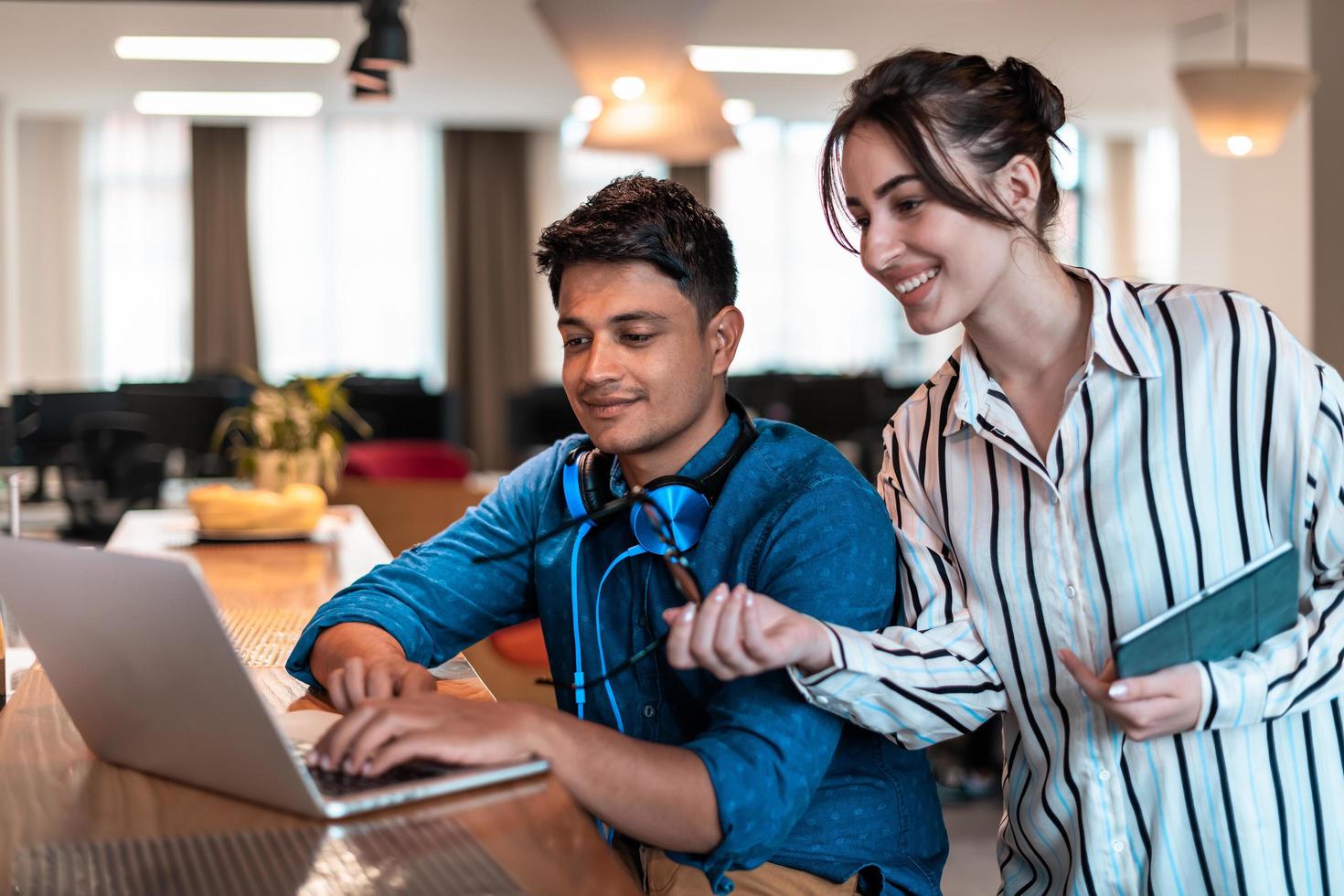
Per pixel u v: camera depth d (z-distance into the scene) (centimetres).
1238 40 727
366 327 1094
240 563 244
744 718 117
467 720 108
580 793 108
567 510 149
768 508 133
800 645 113
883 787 137
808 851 132
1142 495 129
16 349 1003
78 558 97
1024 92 126
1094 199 1142
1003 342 133
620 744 110
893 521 146
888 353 1152
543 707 113
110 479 663
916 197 120
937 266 122
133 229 1055
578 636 142
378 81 498
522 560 156
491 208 1102
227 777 102
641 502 121
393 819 97
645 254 129
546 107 1010
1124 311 130
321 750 107
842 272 1145
